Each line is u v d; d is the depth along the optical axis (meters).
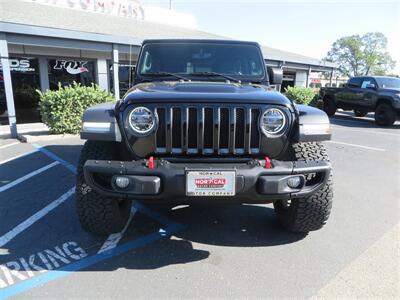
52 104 8.51
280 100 2.76
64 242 3.19
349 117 15.82
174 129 2.68
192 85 3.12
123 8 18.97
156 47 4.04
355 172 5.89
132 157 2.76
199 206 4.14
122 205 3.44
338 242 3.28
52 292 2.47
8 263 2.84
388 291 2.54
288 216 3.31
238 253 3.06
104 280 2.62
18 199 4.24
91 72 12.73
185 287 2.56
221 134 2.70
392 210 4.12
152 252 3.05
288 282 2.64
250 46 4.10
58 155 6.60
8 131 9.47
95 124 2.74
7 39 8.70
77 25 11.17
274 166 2.61
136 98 2.67
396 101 12.40
